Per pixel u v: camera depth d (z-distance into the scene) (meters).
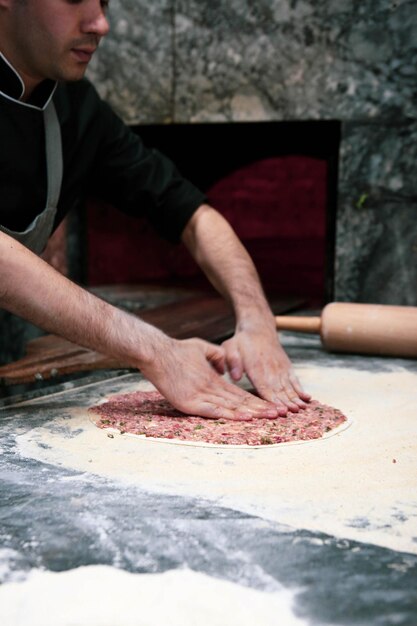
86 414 1.71
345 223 2.84
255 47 2.85
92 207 3.53
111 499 1.24
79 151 2.15
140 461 1.41
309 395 1.83
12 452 1.46
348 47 2.70
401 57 2.63
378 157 2.74
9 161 1.89
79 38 1.64
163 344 1.67
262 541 1.10
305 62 2.77
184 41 2.96
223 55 2.91
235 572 1.01
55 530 1.13
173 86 3.03
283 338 2.65
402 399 1.87
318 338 2.65
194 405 1.66
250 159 3.47
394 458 1.44
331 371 2.17
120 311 1.66
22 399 1.84
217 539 1.10
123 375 2.14
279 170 5.12
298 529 1.14
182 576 1.00
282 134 3.15
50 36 1.62
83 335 1.57
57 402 1.83
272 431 1.57
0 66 1.76
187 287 3.67
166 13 2.97
